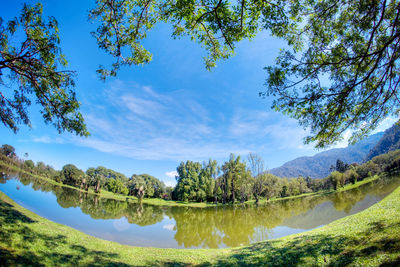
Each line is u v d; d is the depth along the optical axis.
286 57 6.77
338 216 21.72
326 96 6.61
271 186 67.44
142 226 23.22
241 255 10.43
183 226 24.69
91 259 8.66
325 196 56.16
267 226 22.48
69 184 96.44
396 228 6.97
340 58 6.46
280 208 40.00
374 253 5.79
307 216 25.19
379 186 43.84
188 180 79.06
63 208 26.83
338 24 6.50
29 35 7.43
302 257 7.84
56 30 7.53
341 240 8.20
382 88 6.61
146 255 10.80
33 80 8.13
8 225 9.34
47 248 8.42
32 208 22.31
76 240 10.90
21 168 94.56
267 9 5.90
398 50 5.93
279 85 6.68
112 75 7.93
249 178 65.19
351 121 7.30
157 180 112.06
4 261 6.10
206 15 5.87
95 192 79.62
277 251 9.75
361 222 10.19
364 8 5.61
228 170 66.31
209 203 71.06
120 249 11.41
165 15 6.62
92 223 20.84
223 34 6.18
